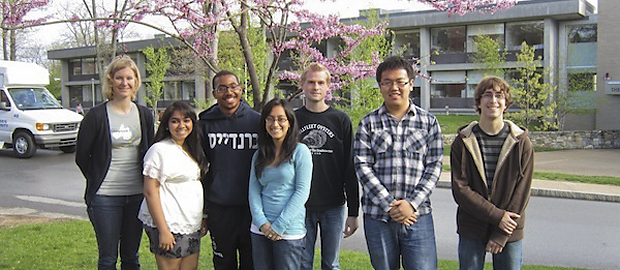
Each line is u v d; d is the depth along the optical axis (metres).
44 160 15.19
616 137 20.14
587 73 25.50
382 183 3.49
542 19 27.45
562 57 26.53
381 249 3.53
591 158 16.83
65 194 10.15
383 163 3.49
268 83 5.55
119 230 3.99
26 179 11.94
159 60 28.78
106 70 3.95
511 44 28.53
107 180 3.88
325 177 3.87
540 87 20.98
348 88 15.98
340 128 3.91
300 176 3.55
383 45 15.45
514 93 21.52
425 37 30.64
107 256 3.96
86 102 47.28
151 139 4.09
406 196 3.45
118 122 3.92
